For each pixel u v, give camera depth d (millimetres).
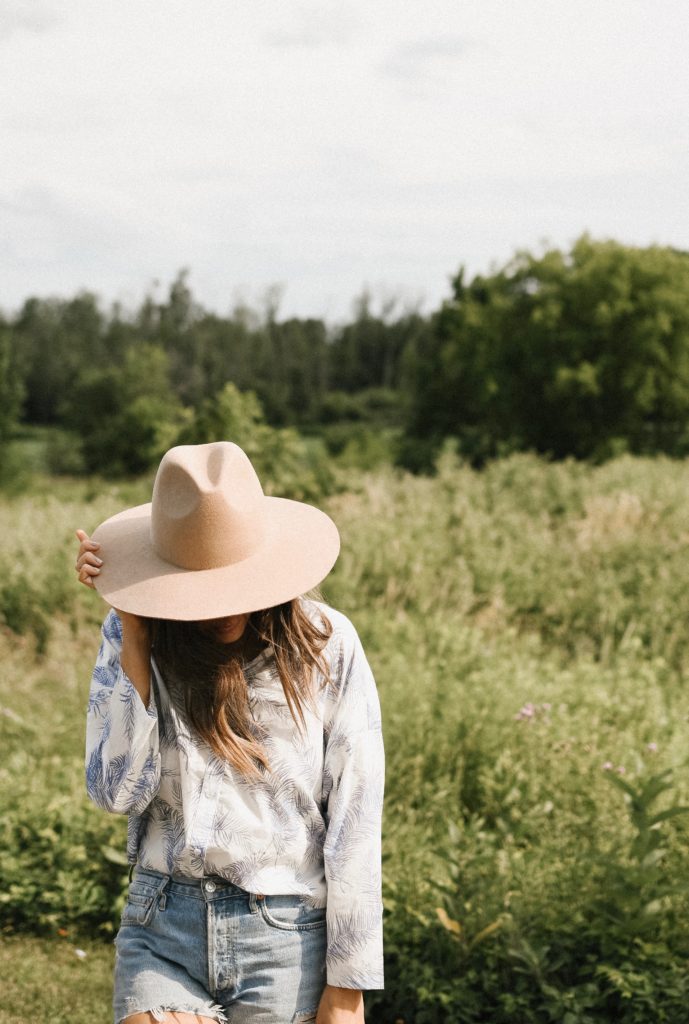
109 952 3648
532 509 11789
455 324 33844
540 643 7066
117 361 84875
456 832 3314
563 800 3887
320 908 1717
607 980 2945
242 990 1672
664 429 32000
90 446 53344
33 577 8109
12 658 7191
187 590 1650
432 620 6715
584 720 4535
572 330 31062
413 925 3275
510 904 3131
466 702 4770
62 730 5195
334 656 1766
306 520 1812
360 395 88375
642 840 3074
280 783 1695
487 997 3023
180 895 1683
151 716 1673
